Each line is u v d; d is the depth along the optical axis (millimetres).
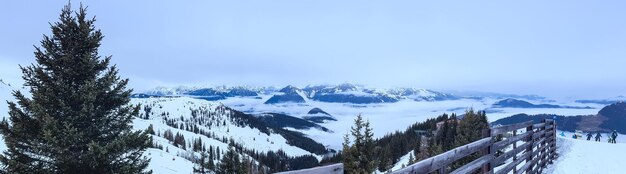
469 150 7238
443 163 6098
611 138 37500
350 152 24016
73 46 15688
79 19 16125
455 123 45906
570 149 21391
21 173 14039
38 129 14273
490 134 8523
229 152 30062
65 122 13688
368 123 24406
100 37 16578
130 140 15555
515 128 10633
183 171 115938
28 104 15000
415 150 64250
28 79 15070
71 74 15227
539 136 14609
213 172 31578
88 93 14844
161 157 124625
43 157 14984
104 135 16188
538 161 14477
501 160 9211
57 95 14945
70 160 13930
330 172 4234
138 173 16078
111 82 15961
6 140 14711
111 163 15609
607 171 14477
